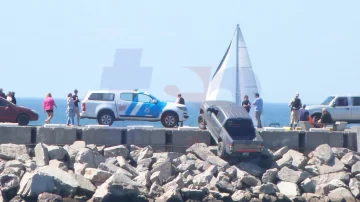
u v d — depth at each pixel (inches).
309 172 6171.3
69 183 5506.9
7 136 6146.7
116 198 5467.5
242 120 6166.3
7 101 6998.0
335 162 6250.0
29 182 5413.4
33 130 6205.7
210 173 5861.2
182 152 6373.0
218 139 6186.0
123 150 6176.2
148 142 6338.6
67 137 6230.3
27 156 5974.4
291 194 5821.9
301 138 6505.9
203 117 6510.8
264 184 5757.9
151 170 5994.1
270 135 6441.9
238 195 5674.2
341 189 5920.3
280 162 6190.9
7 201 5442.9
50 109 7081.7
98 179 5689.0
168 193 5506.9
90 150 6003.9
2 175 5482.3
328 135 6510.8
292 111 7367.1
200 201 5565.9
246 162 6190.9
